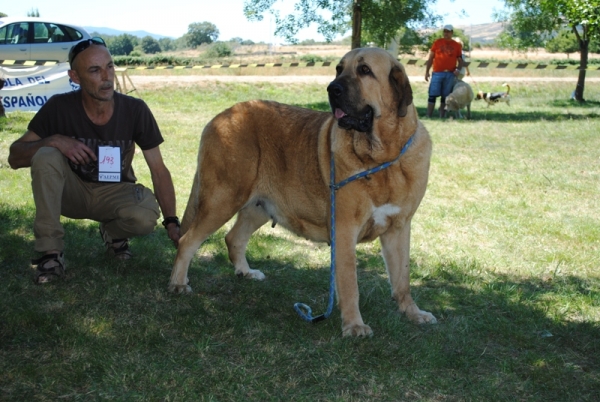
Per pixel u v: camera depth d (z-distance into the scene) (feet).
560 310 14.16
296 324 12.85
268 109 14.25
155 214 15.28
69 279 14.53
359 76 11.84
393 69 12.08
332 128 12.76
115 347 11.45
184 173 26.68
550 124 46.75
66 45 52.08
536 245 18.92
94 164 14.49
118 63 97.30
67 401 9.68
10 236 17.52
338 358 11.39
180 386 10.21
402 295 13.65
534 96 77.87
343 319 12.59
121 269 15.55
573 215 22.07
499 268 17.02
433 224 20.61
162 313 13.08
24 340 11.50
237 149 13.89
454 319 13.53
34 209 20.18
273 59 113.29
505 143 37.32
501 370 11.32
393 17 63.98
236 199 14.10
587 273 16.75
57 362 10.74
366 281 15.98
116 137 14.55
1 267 15.29
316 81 75.92
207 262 16.88
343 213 12.48
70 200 14.88
